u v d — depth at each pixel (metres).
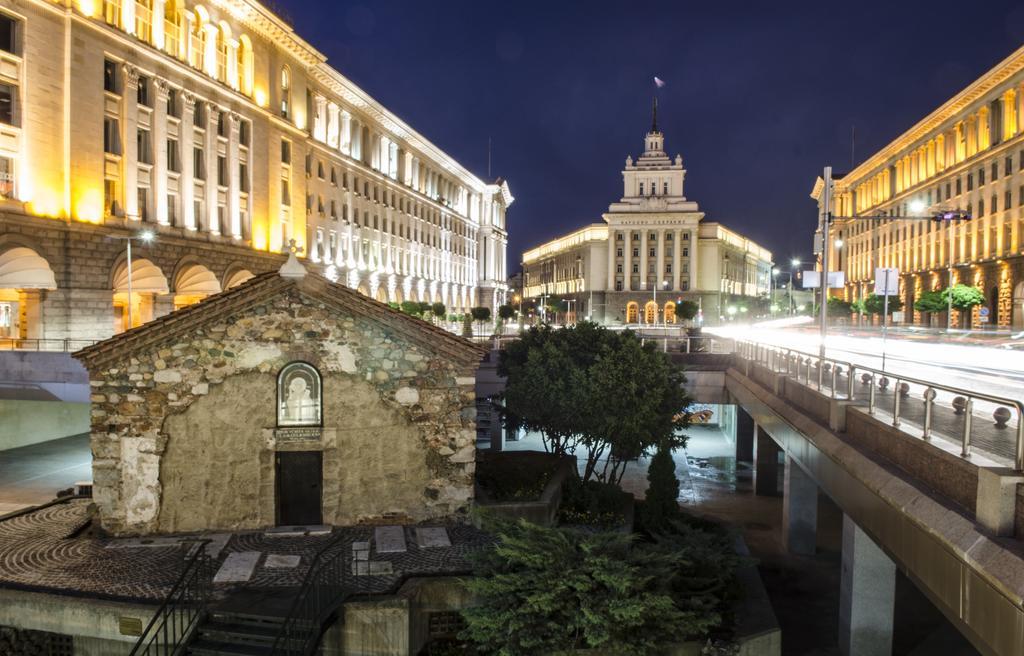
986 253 73.25
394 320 16.80
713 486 33.50
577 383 21.81
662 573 12.74
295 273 16.25
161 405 16.42
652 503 21.73
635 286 142.62
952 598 8.88
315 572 13.34
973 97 76.75
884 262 105.88
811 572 22.98
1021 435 8.48
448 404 17.17
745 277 177.50
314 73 66.38
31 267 36.03
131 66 42.72
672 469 21.95
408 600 12.95
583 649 12.00
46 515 18.33
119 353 16.20
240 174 54.69
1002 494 8.09
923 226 90.81
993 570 7.60
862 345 48.50
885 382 16.56
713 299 141.12
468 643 13.69
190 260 47.84
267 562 14.77
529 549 12.55
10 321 40.66
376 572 14.28
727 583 16.53
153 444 16.41
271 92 58.91
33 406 37.00
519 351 24.89
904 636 18.73
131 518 16.42
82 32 39.09
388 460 17.08
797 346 46.62
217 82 50.38
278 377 16.77
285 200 61.44
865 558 16.98
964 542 8.40
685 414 25.38
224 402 16.59
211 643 12.05
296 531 16.53
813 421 16.62
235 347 16.59
